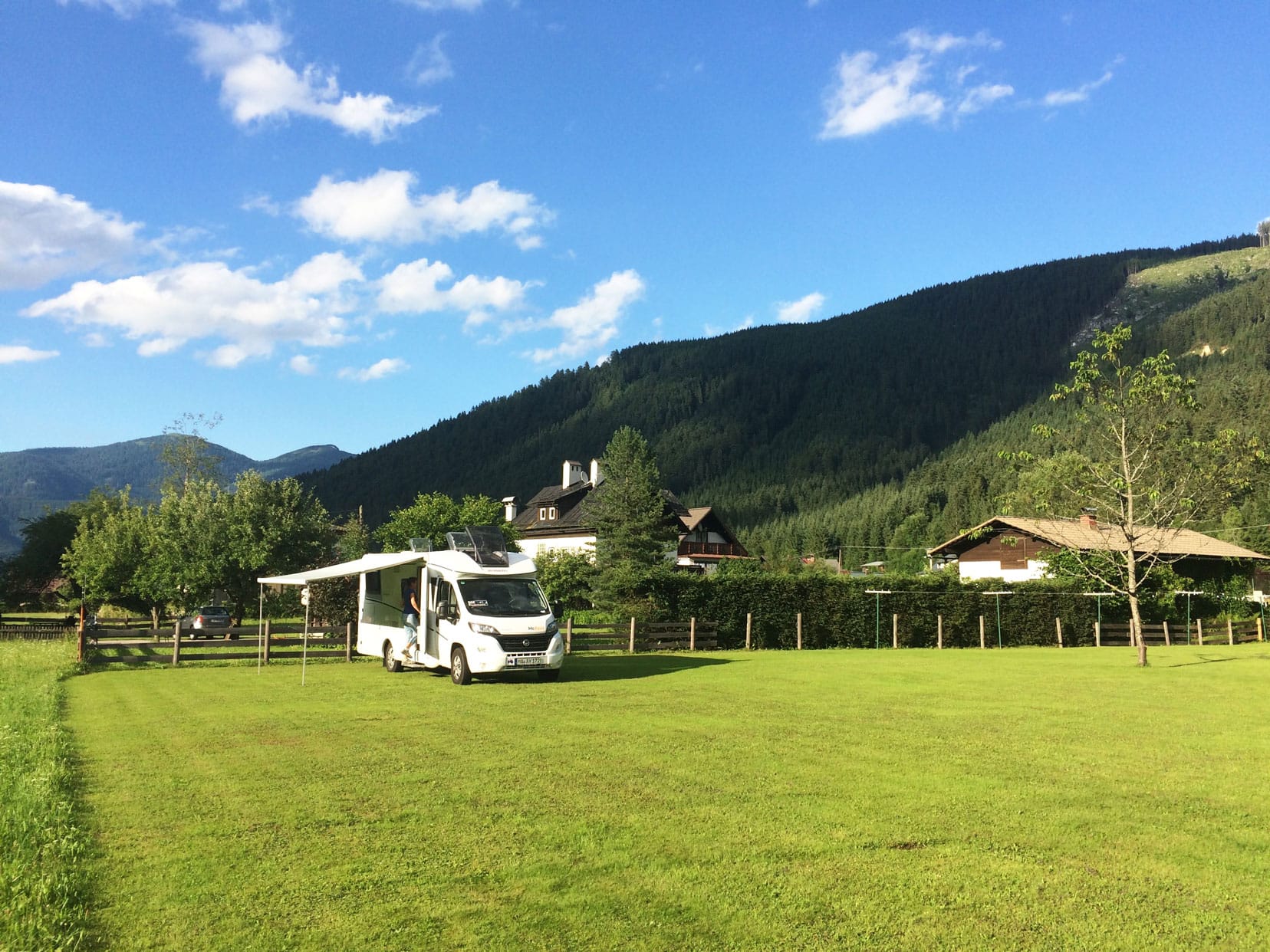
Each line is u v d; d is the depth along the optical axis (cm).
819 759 995
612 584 4794
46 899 539
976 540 5462
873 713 1393
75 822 733
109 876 603
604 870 609
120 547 4375
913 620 3488
